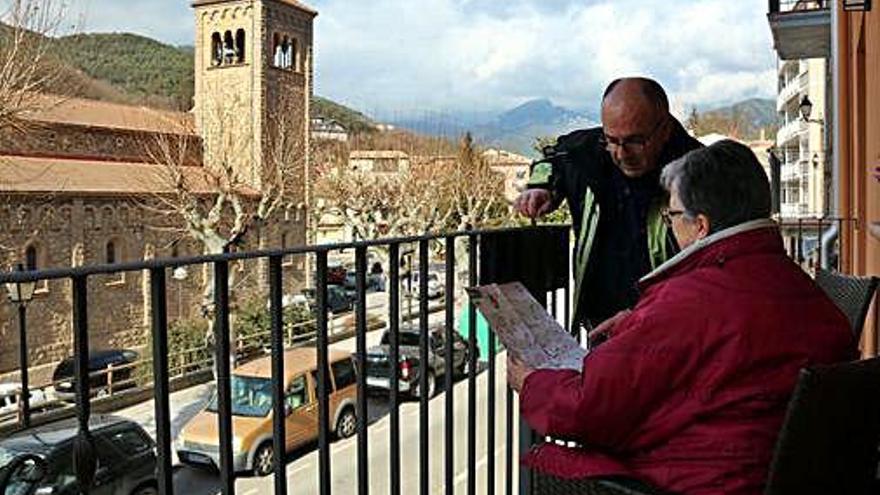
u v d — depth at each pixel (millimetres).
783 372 1618
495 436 3289
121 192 33000
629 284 2848
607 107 2705
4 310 20031
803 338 1626
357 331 2275
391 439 2516
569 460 1826
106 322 28391
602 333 2314
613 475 1754
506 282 2783
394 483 2523
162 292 1651
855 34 7355
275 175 39562
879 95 5383
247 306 14703
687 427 1667
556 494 1894
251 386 6879
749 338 1616
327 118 62250
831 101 10367
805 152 40188
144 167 36406
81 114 35281
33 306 21891
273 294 1940
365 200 39500
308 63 45375
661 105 2701
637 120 2650
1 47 17828
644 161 2709
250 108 41938
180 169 31641
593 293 2938
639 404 1681
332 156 45219
